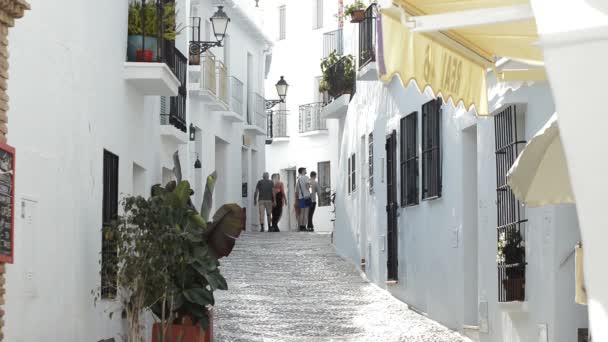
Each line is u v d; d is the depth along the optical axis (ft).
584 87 14.37
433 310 56.75
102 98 41.19
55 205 33.30
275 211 133.18
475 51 29.37
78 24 36.37
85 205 37.76
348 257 92.63
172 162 65.31
